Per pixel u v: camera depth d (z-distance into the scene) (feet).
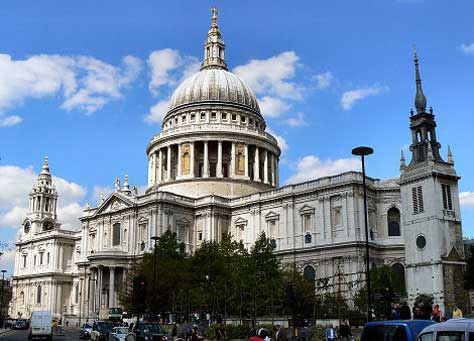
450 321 69.31
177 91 471.21
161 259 290.76
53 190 579.07
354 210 299.17
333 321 225.56
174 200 363.76
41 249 528.22
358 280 256.52
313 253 312.29
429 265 218.79
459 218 227.81
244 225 361.92
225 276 260.83
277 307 245.65
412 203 231.09
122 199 379.96
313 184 326.65
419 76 240.53
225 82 457.27
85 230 415.44
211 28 507.30
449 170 229.45
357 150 141.49
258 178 424.05
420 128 234.79
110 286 356.79
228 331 202.69
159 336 173.37
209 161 422.82
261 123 470.39
